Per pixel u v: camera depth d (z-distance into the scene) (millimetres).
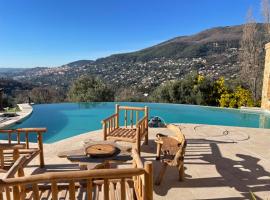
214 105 18562
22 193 2797
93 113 15484
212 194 4055
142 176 2678
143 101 20938
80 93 21250
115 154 4156
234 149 6508
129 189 3428
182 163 4469
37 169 5020
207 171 4988
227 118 14320
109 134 6246
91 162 3857
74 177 2455
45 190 3457
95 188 3535
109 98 21312
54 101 23344
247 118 14219
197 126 9547
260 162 5523
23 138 9359
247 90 17609
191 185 4367
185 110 16281
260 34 18656
